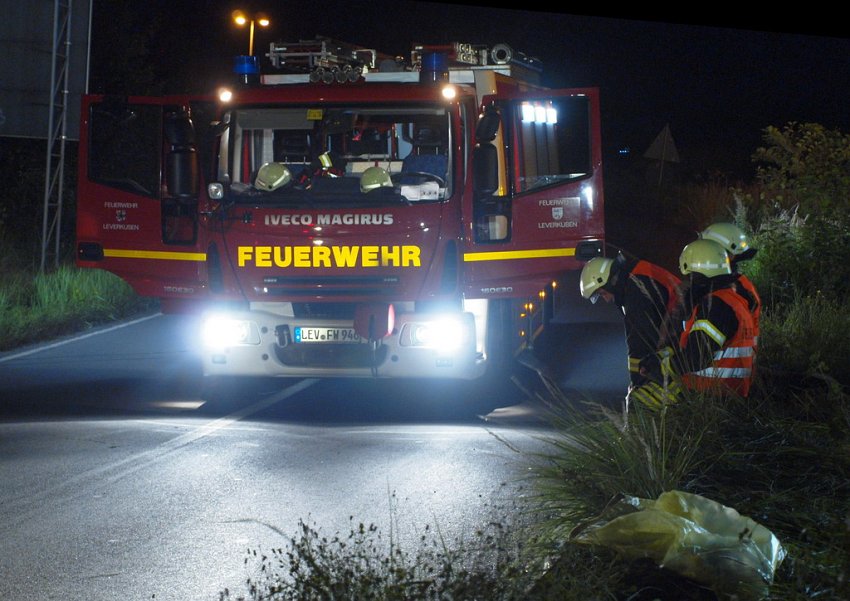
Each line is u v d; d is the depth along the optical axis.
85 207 10.99
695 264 7.32
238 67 11.40
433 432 9.41
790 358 10.86
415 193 10.42
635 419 6.60
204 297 10.65
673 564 4.96
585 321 16.14
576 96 10.48
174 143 10.59
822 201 16.25
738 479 6.33
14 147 22.31
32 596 5.54
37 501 7.21
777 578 5.03
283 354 10.58
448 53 12.09
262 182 10.43
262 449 8.74
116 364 12.89
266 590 5.58
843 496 6.07
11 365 12.81
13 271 18.53
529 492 7.00
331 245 10.37
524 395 11.08
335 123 10.72
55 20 18.30
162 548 6.28
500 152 10.61
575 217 10.57
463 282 10.50
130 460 8.33
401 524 6.69
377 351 10.48
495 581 4.70
